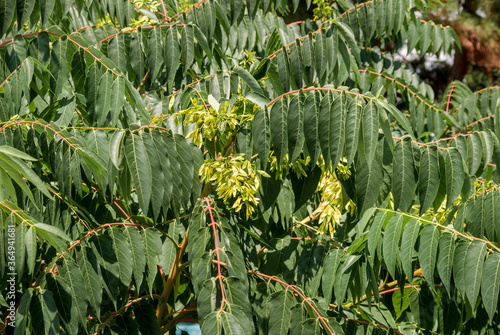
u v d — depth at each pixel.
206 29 2.43
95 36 2.38
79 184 1.75
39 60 2.01
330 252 2.05
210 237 1.81
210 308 1.57
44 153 1.83
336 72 2.56
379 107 1.70
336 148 1.72
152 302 2.54
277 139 1.79
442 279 1.67
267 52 2.80
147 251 1.85
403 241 1.70
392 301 2.36
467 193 1.87
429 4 3.60
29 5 2.00
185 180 1.74
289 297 1.87
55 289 1.66
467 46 8.98
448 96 4.09
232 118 1.85
